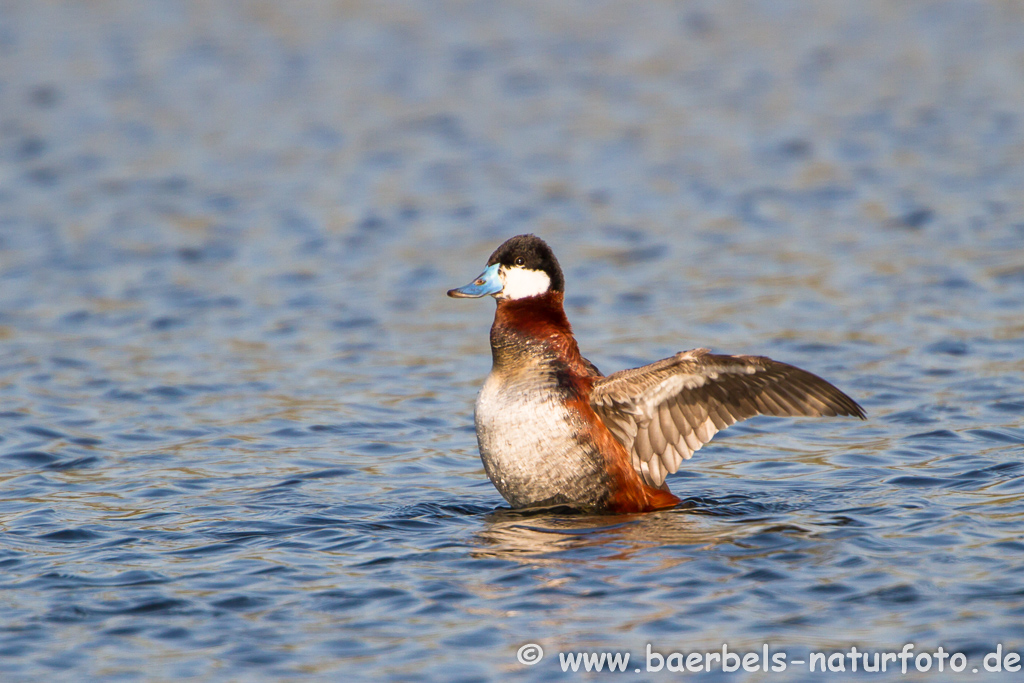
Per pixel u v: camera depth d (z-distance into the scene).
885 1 47.31
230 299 17.45
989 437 10.98
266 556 8.20
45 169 26.20
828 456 10.71
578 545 8.28
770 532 8.46
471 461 10.89
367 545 8.40
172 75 35.66
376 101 32.62
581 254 19.62
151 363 14.46
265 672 6.56
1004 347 14.12
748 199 22.95
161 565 8.04
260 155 27.38
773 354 14.23
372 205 23.12
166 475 10.41
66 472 10.56
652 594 7.38
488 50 38.91
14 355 14.77
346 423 12.12
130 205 23.33
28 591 7.60
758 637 6.79
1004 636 6.67
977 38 39.88
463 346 15.20
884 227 20.50
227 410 12.63
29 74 35.53
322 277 18.61
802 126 29.20
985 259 18.11
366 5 46.88
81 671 6.59
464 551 8.23
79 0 47.25
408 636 6.93
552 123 30.00
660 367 8.88
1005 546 7.98
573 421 8.96
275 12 45.44
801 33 41.56
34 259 19.70
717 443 11.36
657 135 28.69
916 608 7.07
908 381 13.01
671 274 18.28
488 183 24.69
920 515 8.75
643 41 40.22
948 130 28.34
